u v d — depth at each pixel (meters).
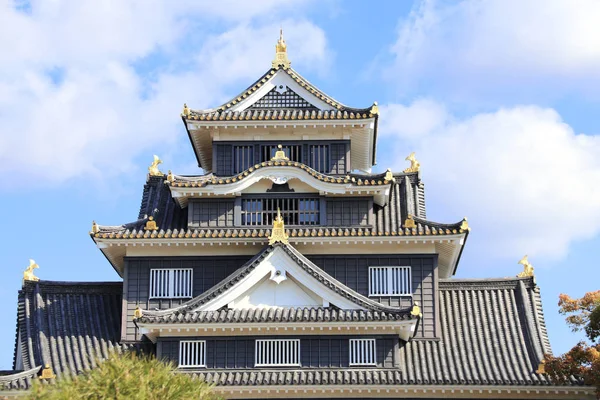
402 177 58.78
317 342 50.41
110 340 53.16
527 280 56.44
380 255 54.06
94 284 55.81
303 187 55.16
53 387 34.22
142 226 54.41
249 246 53.81
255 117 55.91
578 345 47.69
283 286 50.94
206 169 62.16
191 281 53.88
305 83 57.53
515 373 50.59
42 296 54.91
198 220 54.84
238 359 50.09
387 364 50.12
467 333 53.44
